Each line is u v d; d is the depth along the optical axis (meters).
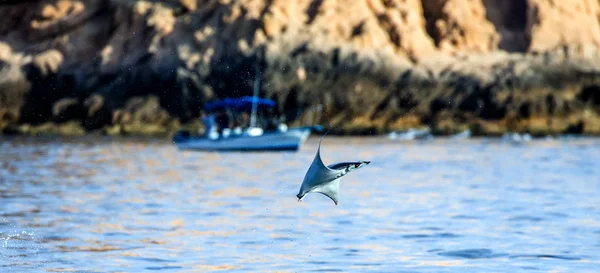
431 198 132.38
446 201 128.38
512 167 188.88
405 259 82.00
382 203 125.81
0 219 107.94
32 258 82.31
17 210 117.06
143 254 84.31
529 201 128.25
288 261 81.06
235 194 138.75
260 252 85.62
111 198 132.38
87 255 83.62
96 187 149.25
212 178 167.12
